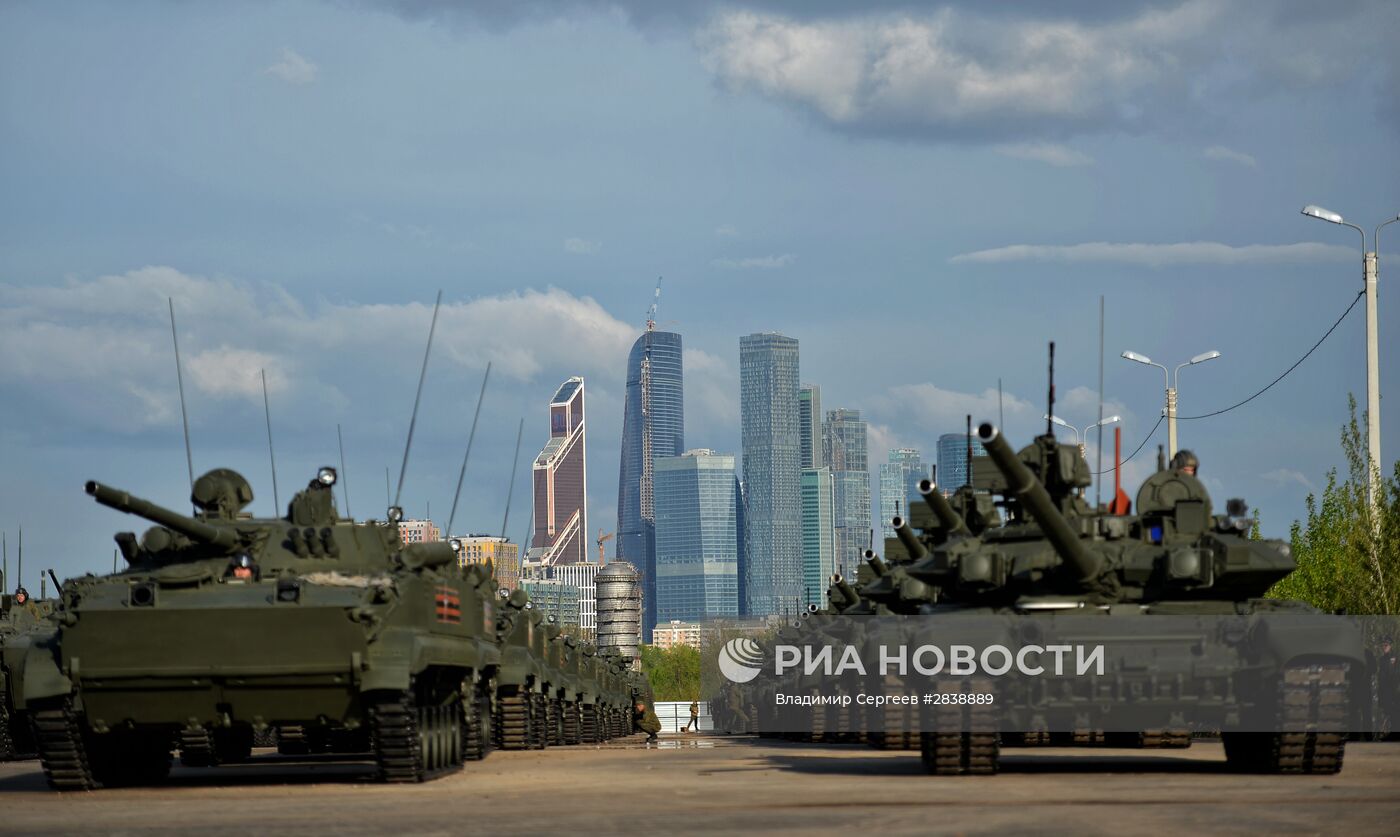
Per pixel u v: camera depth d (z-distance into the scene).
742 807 40.75
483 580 70.75
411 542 58.41
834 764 62.50
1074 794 43.06
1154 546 55.12
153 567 55.75
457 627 60.84
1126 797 41.88
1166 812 37.62
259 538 57.16
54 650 52.50
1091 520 56.09
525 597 96.06
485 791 48.34
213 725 52.59
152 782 56.94
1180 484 57.06
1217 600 54.09
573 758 74.00
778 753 77.38
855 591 99.81
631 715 184.62
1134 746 74.06
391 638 52.16
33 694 51.47
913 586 75.75
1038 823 35.50
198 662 50.88
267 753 88.56
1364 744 75.88
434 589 57.72
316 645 50.81
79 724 52.59
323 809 42.31
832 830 34.75
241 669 50.84
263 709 52.12
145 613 50.62
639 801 43.28
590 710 128.88
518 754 81.81
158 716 52.19
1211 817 36.44
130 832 36.81
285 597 50.91
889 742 80.69
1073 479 56.47
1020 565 53.94
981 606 54.69
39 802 47.75
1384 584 90.12
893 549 92.56
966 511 70.19
